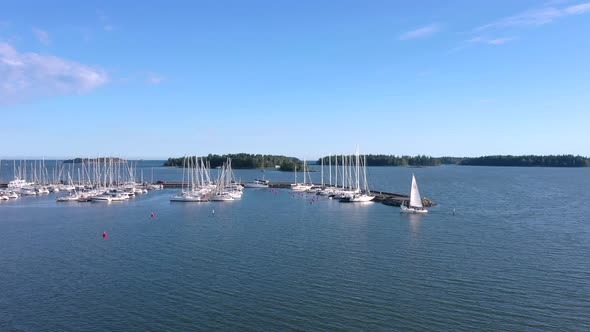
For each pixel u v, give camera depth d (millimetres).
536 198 153625
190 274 58656
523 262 63750
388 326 43281
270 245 75125
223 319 44875
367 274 58406
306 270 60188
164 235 84812
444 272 59094
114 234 86250
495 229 89688
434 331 42188
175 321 44500
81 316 45750
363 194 157000
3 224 99688
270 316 45531
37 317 45562
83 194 156750
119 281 56000
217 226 95375
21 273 59656
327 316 45438
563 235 83125
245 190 198625
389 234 84625
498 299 49531
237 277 57312
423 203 130750
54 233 87812
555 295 50656
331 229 90562
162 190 196250
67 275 58625
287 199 157375
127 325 43688
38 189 179000
